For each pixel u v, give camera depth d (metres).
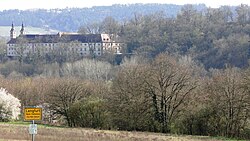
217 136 191.62
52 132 158.62
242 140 177.00
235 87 198.00
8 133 145.38
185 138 166.25
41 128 185.38
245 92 195.88
